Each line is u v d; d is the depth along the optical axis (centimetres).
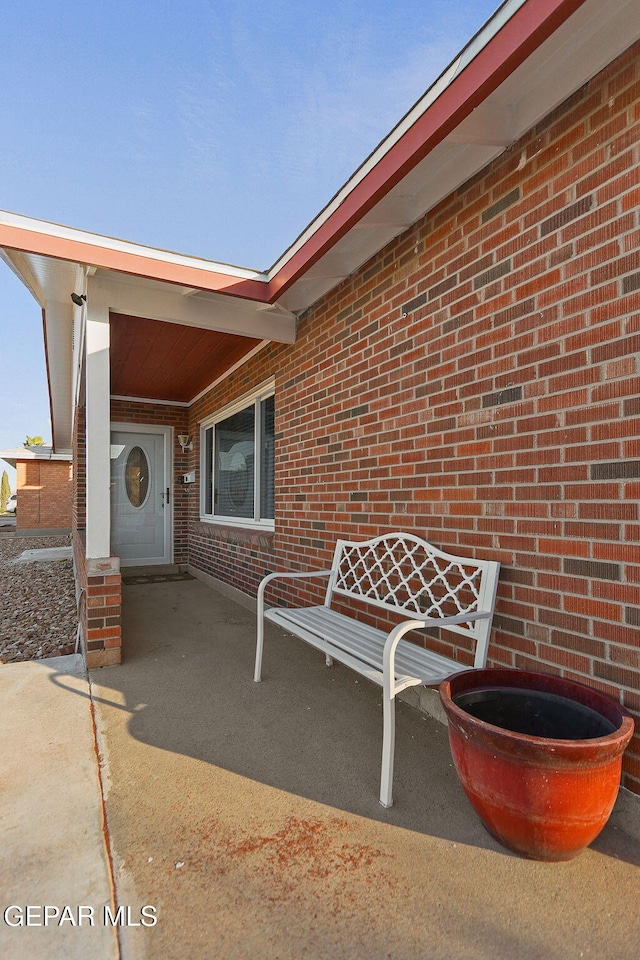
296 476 455
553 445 217
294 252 344
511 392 239
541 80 213
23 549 1329
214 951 135
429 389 294
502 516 242
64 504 1841
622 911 149
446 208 283
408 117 232
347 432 377
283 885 158
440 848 176
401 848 176
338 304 390
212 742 250
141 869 164
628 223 189
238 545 593
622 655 187
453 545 273
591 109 204
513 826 164
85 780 215
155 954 133
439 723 274
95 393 366
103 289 373
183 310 405
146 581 732
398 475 320
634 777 183
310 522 429
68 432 1438
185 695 307
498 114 230
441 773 225
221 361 592
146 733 258
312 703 297
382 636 288
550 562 217
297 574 352
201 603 575
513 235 240
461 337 270
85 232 327
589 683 199
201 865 167
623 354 189
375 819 192
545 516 220
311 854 172
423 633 289
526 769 157
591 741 152
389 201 294
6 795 204
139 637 433
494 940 139
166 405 824
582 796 155
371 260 351
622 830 186
